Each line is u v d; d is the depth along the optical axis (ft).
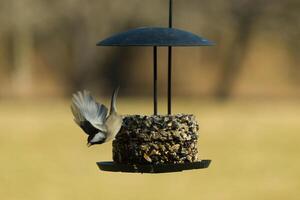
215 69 160.66
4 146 79.71
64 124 103.04
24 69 156.56
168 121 26.96
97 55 160.45
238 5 156.97
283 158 74.95
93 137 22.82
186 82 159.74
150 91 161.99
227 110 127.95
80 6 154.10
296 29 157.89
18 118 110.93
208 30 155.74
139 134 26.91
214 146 84.33
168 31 26.63
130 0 153.38
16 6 151.02
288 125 103.81
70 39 157.58
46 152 75.25
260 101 151.43
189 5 153.48
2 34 154.71
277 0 157.28
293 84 160.35
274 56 160.45
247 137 91.30
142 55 162.30
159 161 26.99
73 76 160.35
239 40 159.12
